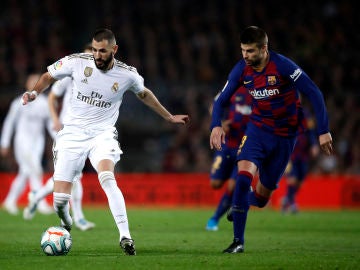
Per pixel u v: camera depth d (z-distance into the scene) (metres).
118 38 91.56
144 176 70.69
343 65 86.19
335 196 68.25
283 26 92.19
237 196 27.23
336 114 80.12
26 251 27.41
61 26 93.25
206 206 68.88
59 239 25.67
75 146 27.08
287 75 27.33
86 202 69.75
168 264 23.02
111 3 96.81
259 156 28.33
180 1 97.00
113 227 40.75
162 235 36.00
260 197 31.09
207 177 69.25
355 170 75.19
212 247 29.86
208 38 91.81
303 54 87.00
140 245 30.48
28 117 53.31
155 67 89.19
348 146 76.75
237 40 91.81
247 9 95.06
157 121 85.75
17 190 54.91
